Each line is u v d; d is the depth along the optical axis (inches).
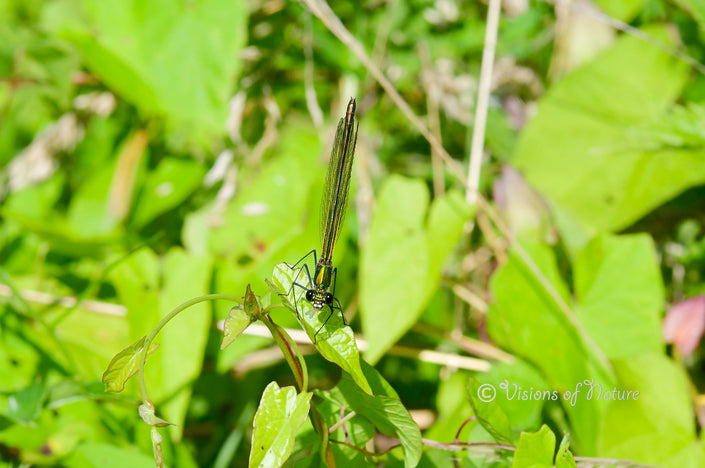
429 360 24.8
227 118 25.2
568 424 23.4
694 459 23.1
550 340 23.7
